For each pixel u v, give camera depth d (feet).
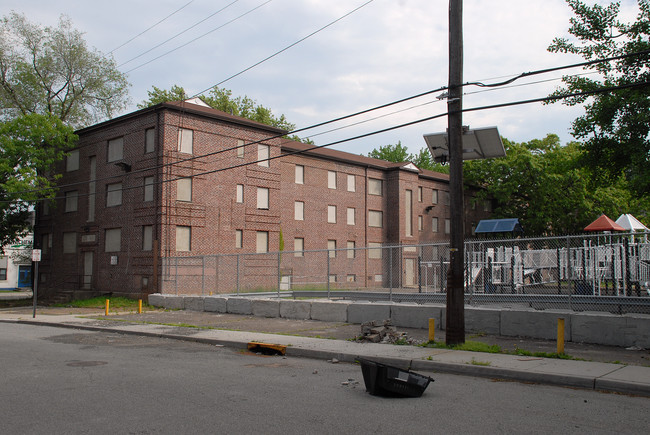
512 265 64.13
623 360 36.29
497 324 49.70
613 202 148.77
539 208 157.79
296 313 68.39
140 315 78.48
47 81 133.49
